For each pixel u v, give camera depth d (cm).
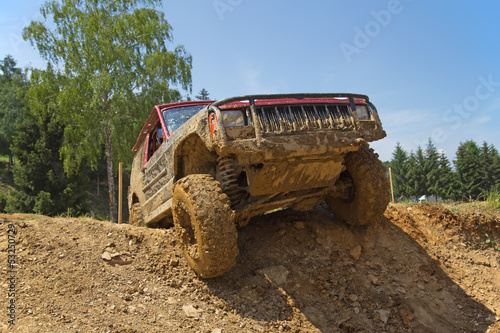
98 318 330
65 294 361
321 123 399
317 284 419
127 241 462
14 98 5188
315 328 358
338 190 483
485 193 688
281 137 373
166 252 446
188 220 404
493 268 508
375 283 429
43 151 2458
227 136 360
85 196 2589
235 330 339
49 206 2316
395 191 4144
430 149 3881
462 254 523
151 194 573
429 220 572
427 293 430
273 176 394
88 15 2388
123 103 2247
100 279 392
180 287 396
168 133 521
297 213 551
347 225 514
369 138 418
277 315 367
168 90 2394
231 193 424
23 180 2475
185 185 382
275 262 452
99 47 2336
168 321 340
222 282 406
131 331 314
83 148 2334
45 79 2344
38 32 2323
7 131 4853
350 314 384
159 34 2522
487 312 414
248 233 513
